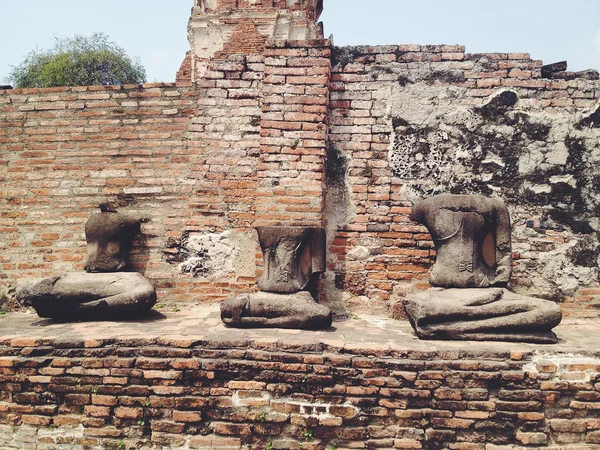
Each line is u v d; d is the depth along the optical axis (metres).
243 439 4.08
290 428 4.05
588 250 5.79
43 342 4.32
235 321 4.77
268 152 5.83
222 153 6.18
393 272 5.90
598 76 5.89
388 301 5.88
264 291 5.19
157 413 4.12
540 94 5.91
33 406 4.23
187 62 14.24
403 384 4.02
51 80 17.66
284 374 4.09
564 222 5.82
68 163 6.37
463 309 4.46
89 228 5.84
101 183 6.31
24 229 6.36
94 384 4.20
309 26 13.98
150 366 4.17
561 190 5.84
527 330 4.44
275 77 5.93
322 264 5.40
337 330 4.88
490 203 5.02
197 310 5.92
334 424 4.00
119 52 19.47
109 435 4.15
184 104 6.26
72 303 5.12
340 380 4.07
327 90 5.92
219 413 4.10
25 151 6.43
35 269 6.31
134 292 5.17
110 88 6.37
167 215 6.20
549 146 5.87
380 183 6.00
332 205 6.04
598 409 3.95
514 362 4.02
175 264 6.14
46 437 4.18
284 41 5.96
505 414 3.95
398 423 4.01
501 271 5.00
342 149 6.06
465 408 3.96
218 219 6.13
